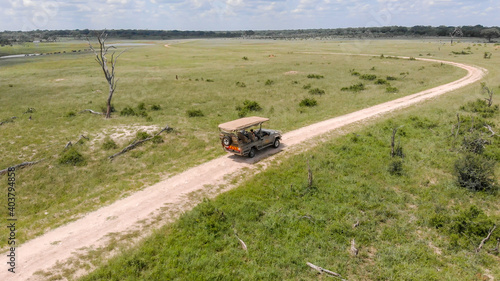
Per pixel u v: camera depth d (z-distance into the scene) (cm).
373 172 1895
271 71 6575
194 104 3772
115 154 2212
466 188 1678
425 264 1165
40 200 1736
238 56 10012
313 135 2561
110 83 3080
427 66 6819
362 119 2970
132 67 7375
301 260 1177
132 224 1424
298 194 1644
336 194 1648
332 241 1291
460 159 1828
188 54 10812
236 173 1928
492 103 3359
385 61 7994
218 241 1280
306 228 1364
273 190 1692
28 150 2275
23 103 3762
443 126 2686
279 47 14088
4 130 2703
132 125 2806
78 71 6644
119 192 1747
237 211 1477
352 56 9438
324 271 1125
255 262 1162
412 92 4162
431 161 2022
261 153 2233
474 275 1106
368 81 5219
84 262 1176
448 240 1301
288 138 2517
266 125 2841
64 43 17062
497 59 7219
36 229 1434
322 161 2038
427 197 1617
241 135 2061
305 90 4506
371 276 1110
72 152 2152
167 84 5138
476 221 1339
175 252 1204
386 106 3453
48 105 3656
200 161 2128
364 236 1314
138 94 4334
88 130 2691
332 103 3653
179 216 1473
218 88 4769
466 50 9906
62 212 1577
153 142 2409
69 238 1334
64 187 1859
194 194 1689
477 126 2569
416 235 1331
